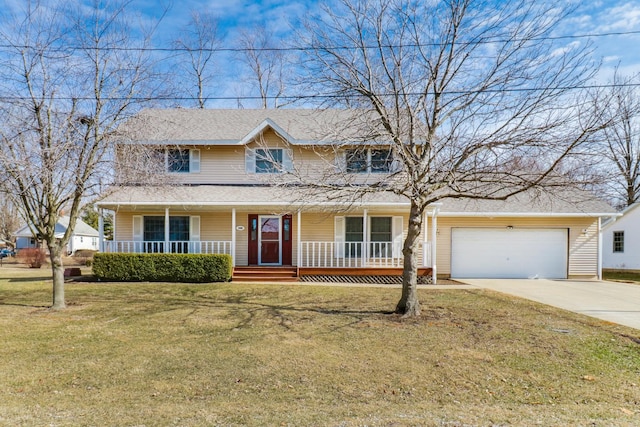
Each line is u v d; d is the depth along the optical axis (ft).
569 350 19.38
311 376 15.97
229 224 49.39
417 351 19.11
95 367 16.84
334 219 49.01
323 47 26.86
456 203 51.75
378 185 27.02
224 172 50.37
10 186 25.75
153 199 43.45
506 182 23.27
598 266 50.39
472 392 14.55
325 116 45.98
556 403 13.60
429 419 12.03
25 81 26.30
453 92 25.52
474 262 50.80
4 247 144.15
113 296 33.94
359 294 35.22
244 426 11.49
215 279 42.73
